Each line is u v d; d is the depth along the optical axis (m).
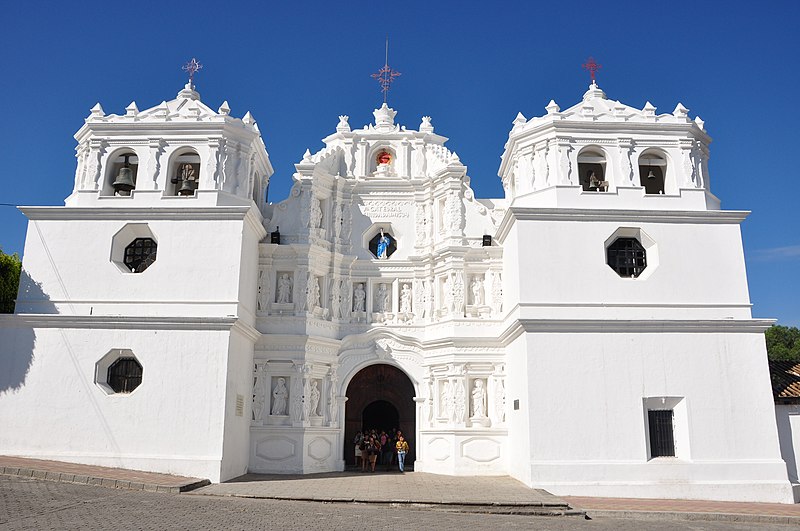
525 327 24.12
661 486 22.91
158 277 25.12
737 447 23.44
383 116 33.53
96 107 27.25
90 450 23.11
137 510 15.80
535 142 27.31
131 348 23.92
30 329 24.19
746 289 25.11
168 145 26.84
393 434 30.48
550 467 22.98
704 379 23.92
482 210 30.36
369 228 31.17
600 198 26.06
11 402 23.56
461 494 20.92
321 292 29.80
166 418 23.30
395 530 15.05
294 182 30.61
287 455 26.97
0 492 16.98
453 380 28.25
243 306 25.97
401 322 30.08
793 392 25.25
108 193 26.67
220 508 16.95
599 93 29.59
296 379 27.66
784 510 20.38
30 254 25.30
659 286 25.05
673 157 26.77
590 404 23.61
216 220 25.67
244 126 27.44
